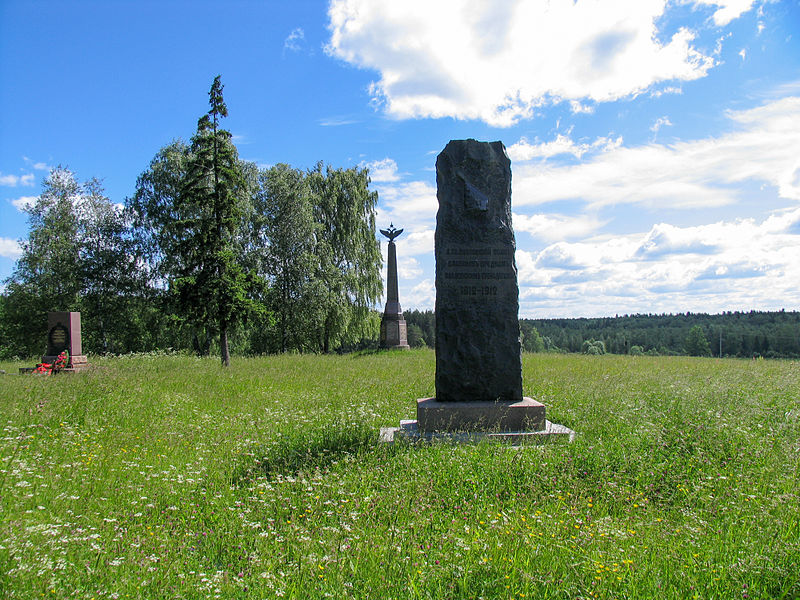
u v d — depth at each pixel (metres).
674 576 3.40
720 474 5.38
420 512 4.66
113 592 3.15
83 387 11.55
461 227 8.50
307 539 3.94
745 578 3.33
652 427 6.93
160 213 35.22
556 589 3.24
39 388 11.40
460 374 8.27
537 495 5.02
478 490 5.17
